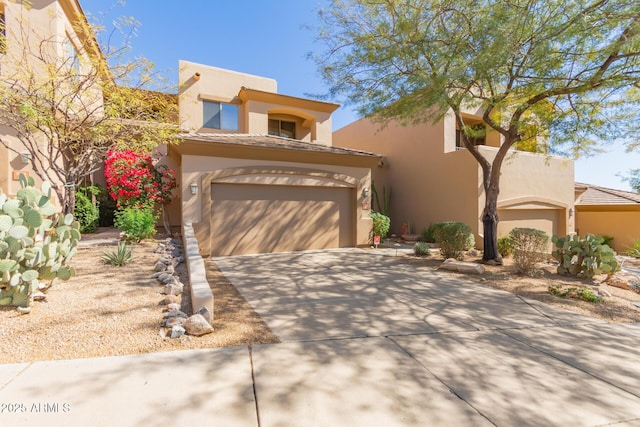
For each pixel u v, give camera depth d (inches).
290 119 770.8
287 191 498.9
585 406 122.9
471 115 667.4
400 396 125.0
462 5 332.2
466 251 506.9
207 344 163.6
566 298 276.5
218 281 307.0
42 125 294.5
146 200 439.5
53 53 382.0
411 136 715.4
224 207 453.4
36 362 136.4
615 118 381.1
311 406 116.5
